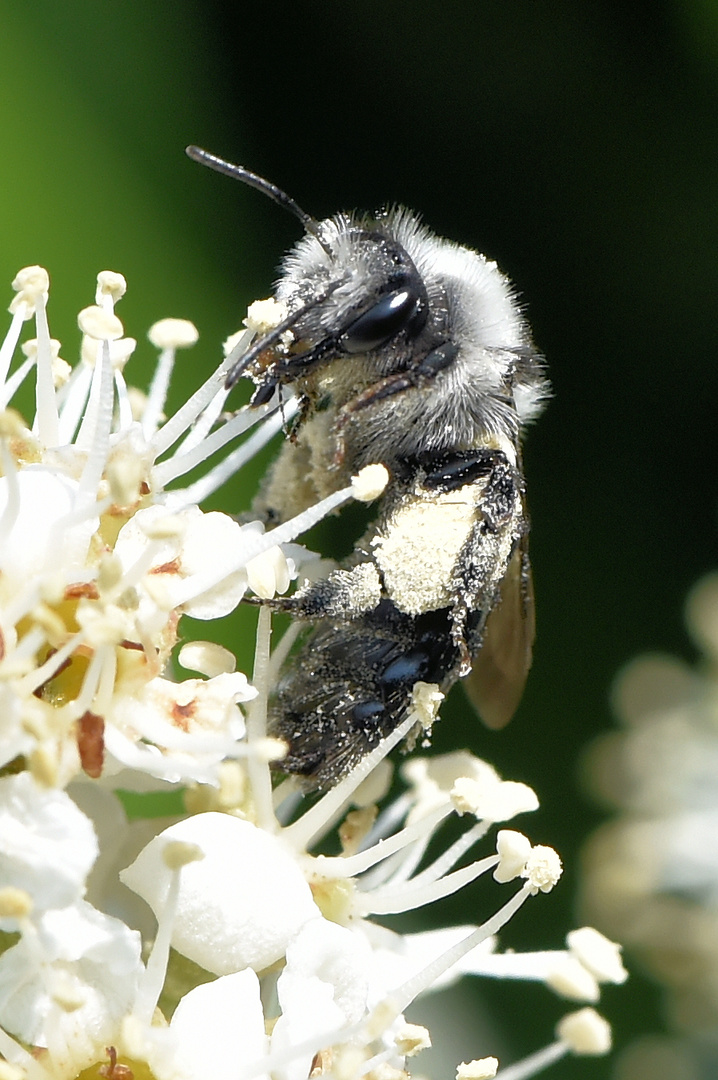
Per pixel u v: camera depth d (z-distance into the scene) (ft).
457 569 0.34
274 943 0.32
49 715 0.31
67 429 0.33
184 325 0.33
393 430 0.34
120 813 0.32
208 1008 0.31
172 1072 0.31
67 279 0.41
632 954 0.44
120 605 0.31
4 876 0.30
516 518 0.34
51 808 0.31
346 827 0.34
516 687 0.36
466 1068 0.32
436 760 0.34
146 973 0.31
